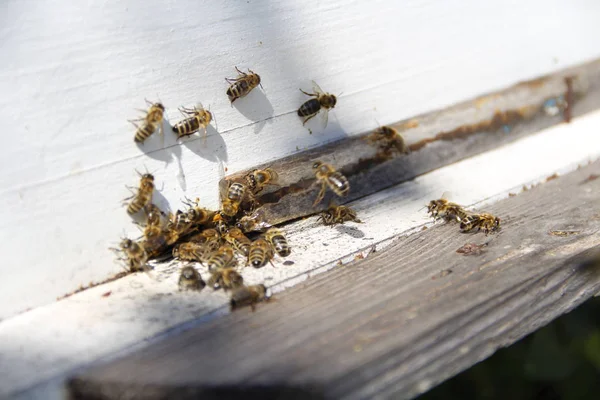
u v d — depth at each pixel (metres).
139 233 0.40
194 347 0.35
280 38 0.42
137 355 0.35
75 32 0.38
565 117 0.52
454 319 0.36
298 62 0.43
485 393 0.57
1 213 0.38
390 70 0.46
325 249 0.41
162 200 0.41
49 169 0.38
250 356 0.35
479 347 0.37
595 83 0.53
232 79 0.41
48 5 0.37
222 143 0.42
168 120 0.40
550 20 0.51
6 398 0.34
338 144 0.45
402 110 0.47
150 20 0.39
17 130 0.37
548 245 0.40
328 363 0.34
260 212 0.43
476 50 0.49
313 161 0.44
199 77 0.41
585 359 0.57
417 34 0.47
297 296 0.38
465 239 0.41
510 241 0.41
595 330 0.57
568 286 0.39
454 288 0.38
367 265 0.40
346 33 0.44
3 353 0.36
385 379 0.34
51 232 0.39
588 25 0.53
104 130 0.39
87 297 0.39
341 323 0.36
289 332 0.36
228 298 0.38
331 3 0.43
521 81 0.51
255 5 0.42
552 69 0.52
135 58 0.39
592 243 0.40
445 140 0.48
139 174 0.40
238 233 0.42
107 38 0.39
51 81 0.38
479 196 0.45
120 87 0.39
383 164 0.46
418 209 0.44
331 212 0.44
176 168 0.41
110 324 0.37
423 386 0.35
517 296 0.38
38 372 0.35
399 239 0.42
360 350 0.35
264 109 0.43
